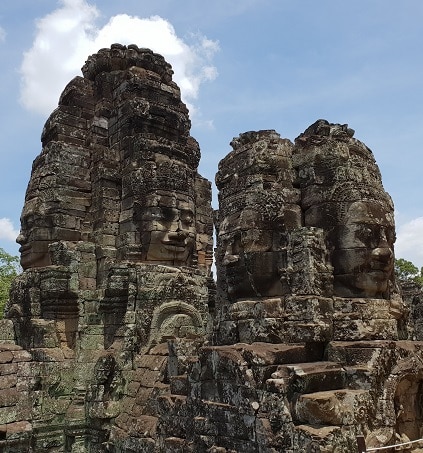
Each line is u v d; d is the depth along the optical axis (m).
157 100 12.57
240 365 6.12
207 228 14.12
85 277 10.72
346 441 5.49
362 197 7.29
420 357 6.70
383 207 7.41
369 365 6.19
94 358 10.01
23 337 10.65
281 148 7.82
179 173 11.17
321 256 7.02
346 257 7.15
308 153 7.67
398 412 6.39
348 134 7.91
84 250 10.84
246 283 7.38
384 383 6.21
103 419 9.04
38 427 9.32
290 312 6.79
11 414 7.29
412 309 14.20
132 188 10.90
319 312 6.63
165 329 9.93
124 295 10.04
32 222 11.43
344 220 7.25
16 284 11.27
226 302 7.98
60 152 11.73
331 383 6.12
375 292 7.20
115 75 12.91
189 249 11.19
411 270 29.64
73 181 11.70
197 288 10.61
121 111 12.08
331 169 7.46
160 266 10.27
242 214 7.50
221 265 7.93
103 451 8.95
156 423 7.57
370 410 5.96
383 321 7.00
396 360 6.39
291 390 5.82
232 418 6.09
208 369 6.66
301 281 6.85
